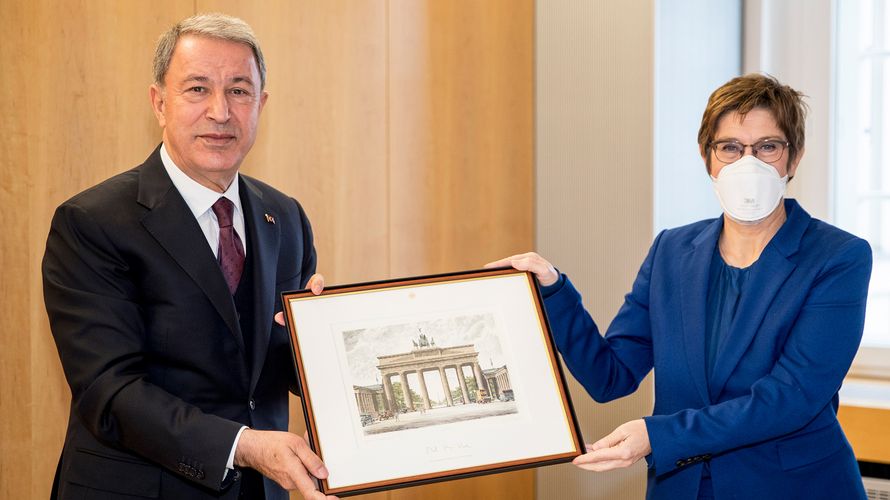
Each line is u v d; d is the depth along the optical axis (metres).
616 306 2.94
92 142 2.43
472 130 3.09
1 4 2.32
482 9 3.07
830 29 3.04
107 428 1.59
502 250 3.12
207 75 1.67
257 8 2.66
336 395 1.61
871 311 3.12
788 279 1.68
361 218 2.92
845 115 3.11
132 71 2.48
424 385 1.64
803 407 1.61
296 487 1.52
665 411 1.76
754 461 1.66
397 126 2.98
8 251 2.35
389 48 2.95
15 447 2.39
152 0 2.50
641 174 2.87
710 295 1.77
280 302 1.81
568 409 1.66
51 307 1.66
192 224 1.68
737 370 1.69
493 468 1.60
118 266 1.64
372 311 1.68
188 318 1.65
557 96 3.02
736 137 1.69
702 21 3.01
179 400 1.60
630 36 2.87
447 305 1.71
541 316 1.72
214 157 1.69
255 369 1.70
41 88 2.36
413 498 3.06
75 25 2.39
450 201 3.08
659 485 1.72
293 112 2.75
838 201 3.13
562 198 3.03
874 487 2.62
